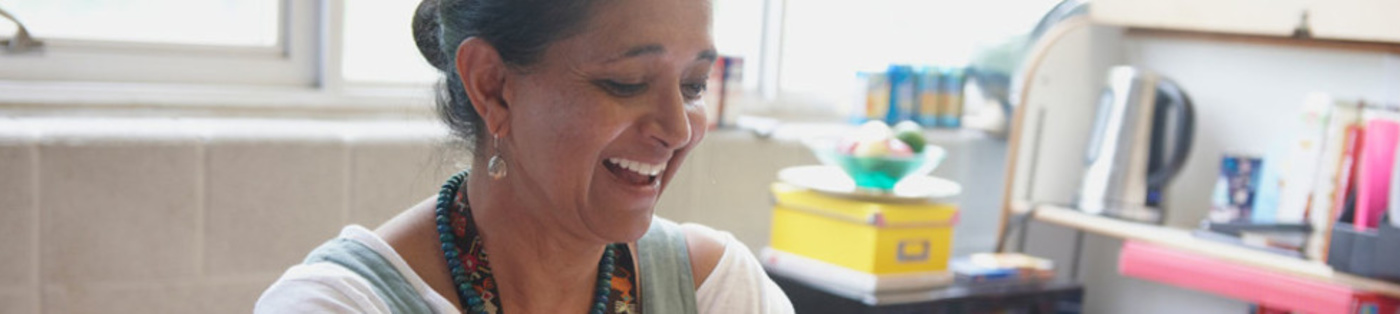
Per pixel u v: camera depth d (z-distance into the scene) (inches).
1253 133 102.8
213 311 77.7
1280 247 88.0
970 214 111.6
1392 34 81.8
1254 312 98.4
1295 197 91.2
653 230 48.3
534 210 42.6
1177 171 99.3
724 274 48.9
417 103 90.3
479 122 43.3
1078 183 112.5
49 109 76.9
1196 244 91.1
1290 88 100.2
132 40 81.7
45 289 72.2
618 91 39.8
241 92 83.7
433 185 84.8
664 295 47.1
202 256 76.9
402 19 91.1
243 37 86.4
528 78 40.3
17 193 70.7
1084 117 111.8
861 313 86.2
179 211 75.9
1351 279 82.0
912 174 91.9
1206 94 106.8
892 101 108.9
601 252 45.3
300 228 80.0
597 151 39.9
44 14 79.0
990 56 112.4
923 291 89.8
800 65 113.4
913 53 116.6
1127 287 114.0
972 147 111.3
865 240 88.0
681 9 39.4
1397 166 79.3
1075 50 109.8
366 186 82.2
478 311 43.0
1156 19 96.3
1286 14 88.0
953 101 112.5
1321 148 89.2
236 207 77.7
